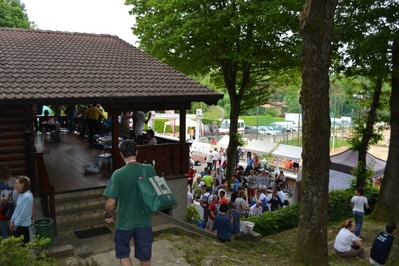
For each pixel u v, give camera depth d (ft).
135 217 14.93
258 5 51.80
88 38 44.11
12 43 36.24
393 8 38.50
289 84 72.02
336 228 42.78
